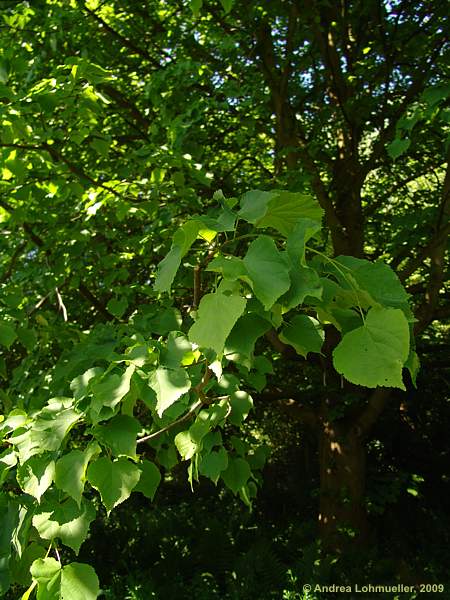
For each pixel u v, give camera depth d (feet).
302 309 4.32
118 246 14.87
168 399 4.01
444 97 8.50
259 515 28.60
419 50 18.26
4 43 12.60
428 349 24.84
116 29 19.60
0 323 8.59
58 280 13.10
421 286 22.58
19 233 14.66
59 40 14.43
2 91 9.19
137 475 4.25
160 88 15.10
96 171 13.82
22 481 4.37
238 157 22.02
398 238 17.93
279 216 3.92
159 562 21.16
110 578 20.84
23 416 5.13
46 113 9.61
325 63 20.11
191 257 7.99
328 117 19.94
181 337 4.58
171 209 12.44
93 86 10.41
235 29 18.15
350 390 22.88
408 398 29.81
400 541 24.11
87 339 9.04
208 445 5.93
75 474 4.14
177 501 31.81
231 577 20.30
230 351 3.51
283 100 18.28
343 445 23.11
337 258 3.80
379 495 23.00
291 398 24.68
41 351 11.18
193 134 14.55
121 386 4.15
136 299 16.44
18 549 4.57
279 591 18.58
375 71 19.98
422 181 27.43
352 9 20.79
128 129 20.24
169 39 18.85
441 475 29.35
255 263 3.20
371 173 28.12
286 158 18.99
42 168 11.87
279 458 34.32
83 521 4.36
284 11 17.90
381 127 20.34
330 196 22.81
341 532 21.76
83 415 4.34
